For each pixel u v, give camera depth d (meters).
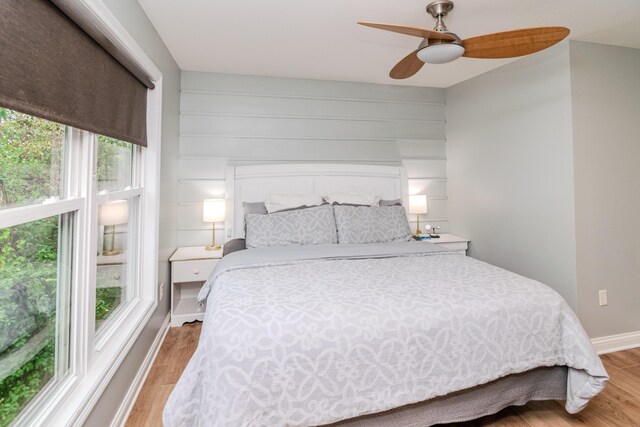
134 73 1.85
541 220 2.61
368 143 3.64
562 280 2.44
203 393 1.21
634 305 2.50
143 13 2.02
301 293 1.55
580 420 1.67
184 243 3.23
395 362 1.34
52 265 1.23
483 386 1.54
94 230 1.45
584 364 1.53
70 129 1.33
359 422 1.36
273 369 1.21
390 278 1.79
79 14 1.22
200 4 2.00
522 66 2.78
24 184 1.06
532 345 1.53
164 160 2.55
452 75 3.30
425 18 2.15
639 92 2.52
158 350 2.40
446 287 1.63
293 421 1.21
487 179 3.19
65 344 1.32
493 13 2.05
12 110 0.91
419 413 1.44
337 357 1.27
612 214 2.44
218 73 3.26
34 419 1.09
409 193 3.74
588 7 1.99
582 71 2.39
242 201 3.25
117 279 1.89
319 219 2.79
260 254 2.30
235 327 1.27
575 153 2.36
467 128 3.47
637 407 1.77
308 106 3.48
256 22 2.22
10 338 1.00
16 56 0.92
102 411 1.43
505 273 1.87
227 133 3.29
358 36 2.45
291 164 3.38
